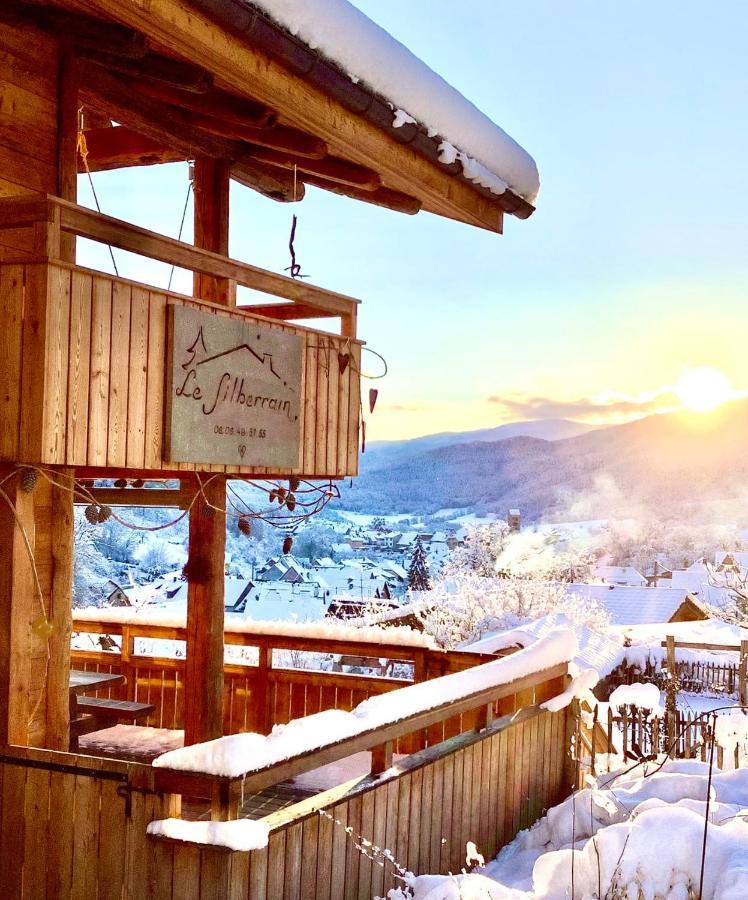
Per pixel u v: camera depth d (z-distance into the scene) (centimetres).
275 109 603
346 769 686
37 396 427
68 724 494
